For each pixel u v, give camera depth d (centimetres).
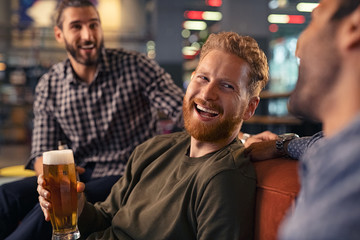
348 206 33
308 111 49
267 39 953
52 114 207
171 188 114
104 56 199
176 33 1047
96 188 169
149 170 128
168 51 1049
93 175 200
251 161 116
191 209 105
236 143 122
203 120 117
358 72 41
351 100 42
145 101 207
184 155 121
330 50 44
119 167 199
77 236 113
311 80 47
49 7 851
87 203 126
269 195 98
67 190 108
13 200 166
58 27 202
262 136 131
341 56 43
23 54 912
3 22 855
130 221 117
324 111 46
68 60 203
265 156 113
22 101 838
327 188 36
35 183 176
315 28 46
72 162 110
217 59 116
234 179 101
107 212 133
